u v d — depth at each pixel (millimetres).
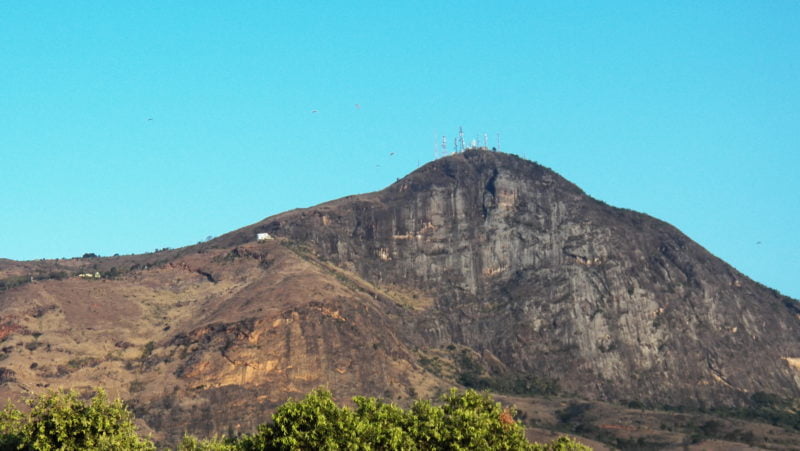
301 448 82188
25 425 80812
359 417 87688
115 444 81500
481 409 92938
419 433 86125
